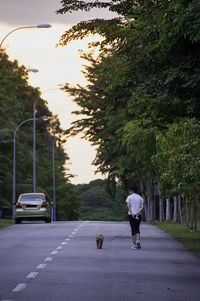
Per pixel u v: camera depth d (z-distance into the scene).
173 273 12.78
